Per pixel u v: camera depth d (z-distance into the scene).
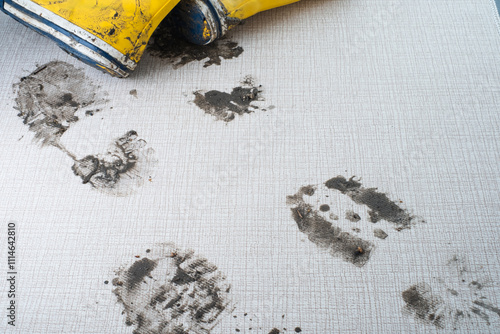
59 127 1.37
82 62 1.50
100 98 1.43
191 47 1.54
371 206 1.22
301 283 1.12
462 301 1.09
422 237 1.17
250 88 1.44
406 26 1.57
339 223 1.20
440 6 1.62
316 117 1.38
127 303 1.10
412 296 1.10
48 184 1.27
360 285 1.11
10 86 1.45
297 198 1.24
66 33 1.25
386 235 1.18
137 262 1.16
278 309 1.09
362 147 1.32
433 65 1.47
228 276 1.13
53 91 1.44
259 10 1.48
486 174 1.27
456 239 1.17
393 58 1.50
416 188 1.25
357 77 1.46
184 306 1.10
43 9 1.23
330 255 1.16
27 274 1.14
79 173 1.29
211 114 1.39
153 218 1.22
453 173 1.27
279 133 1.35
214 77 1.47
